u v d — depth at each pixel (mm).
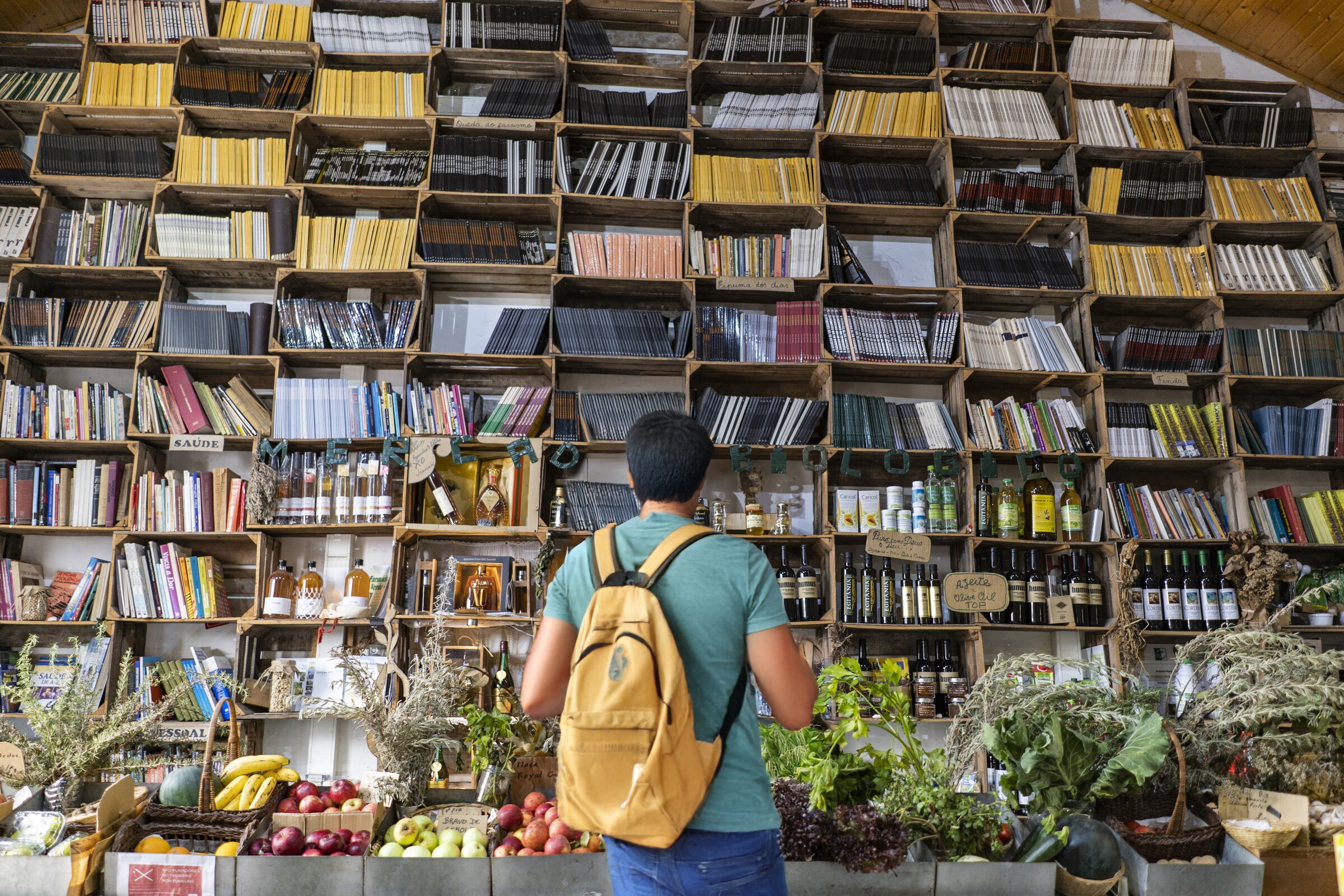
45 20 4273
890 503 3834
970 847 2201
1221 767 2498
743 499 3984
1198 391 4219
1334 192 4285
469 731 2678
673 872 1289
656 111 4191
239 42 4109
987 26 4453
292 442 3773
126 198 4090
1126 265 4145
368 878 2092
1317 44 4363
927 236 4340
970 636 3691
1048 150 4328
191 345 3812
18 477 3676
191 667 3561
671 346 3934
